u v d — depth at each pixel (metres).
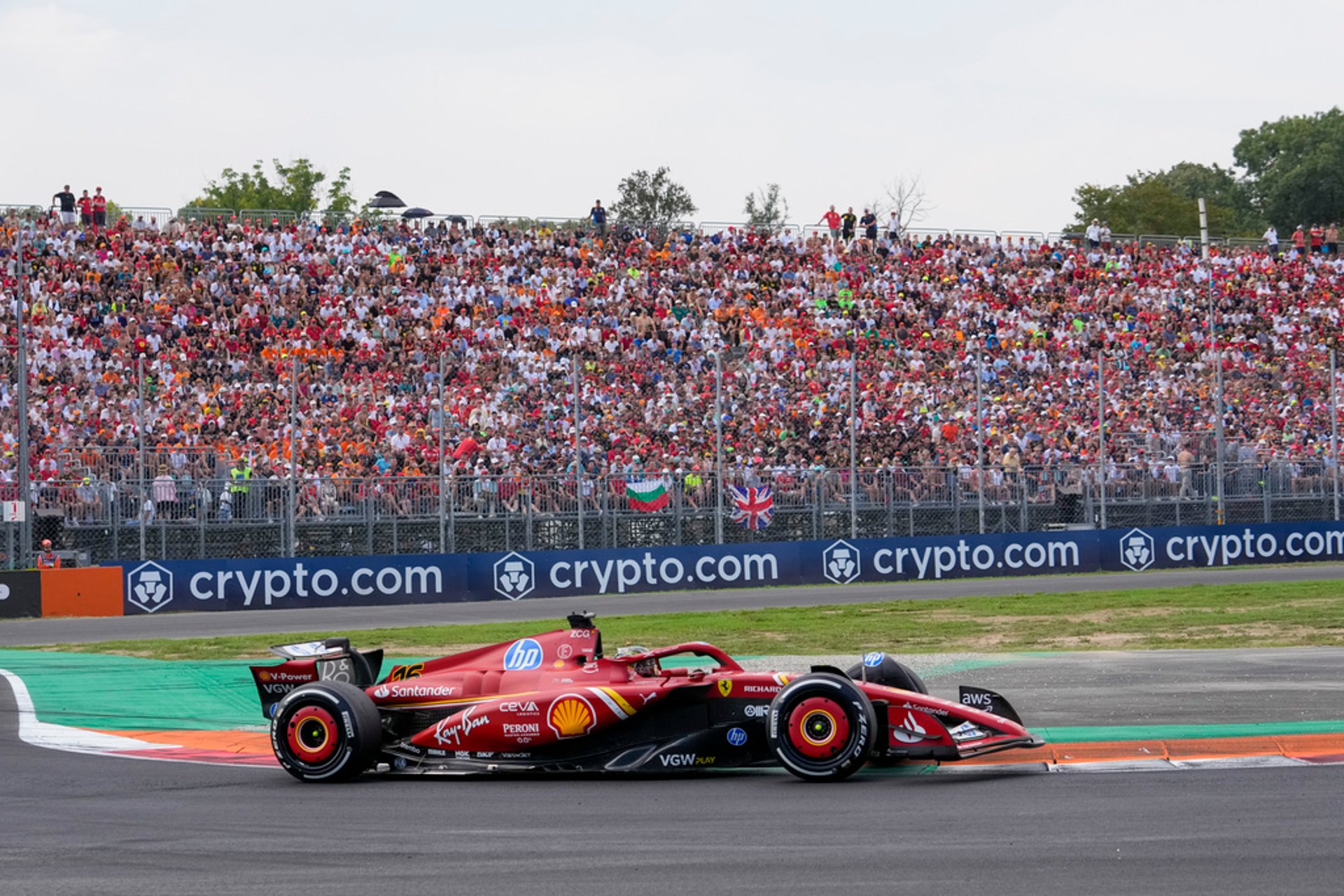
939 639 36.59
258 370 64.31
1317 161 159.38
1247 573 57.78
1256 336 82.94
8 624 47.91
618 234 78.81
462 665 20.36
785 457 64.31
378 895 12.92
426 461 60.19
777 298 77.31
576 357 58.03
